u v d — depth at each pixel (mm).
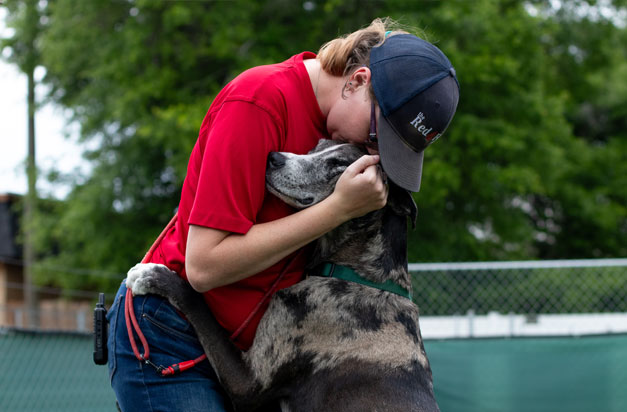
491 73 12242
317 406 2443
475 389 6246
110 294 13016
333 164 2461
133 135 13031
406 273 2738
